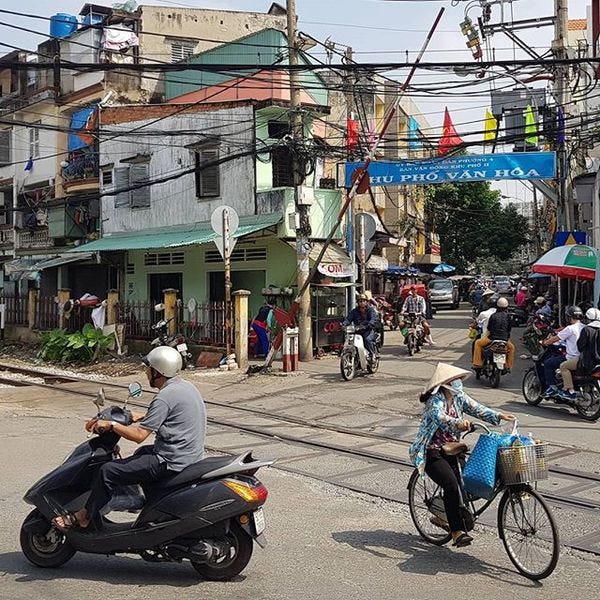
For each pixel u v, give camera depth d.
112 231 26.25
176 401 5.29
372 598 4.98
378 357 16.61
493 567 5.66
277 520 6.82
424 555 5.92
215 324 19.27
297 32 18.09
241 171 21.45
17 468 8.67
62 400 14.47
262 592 5.09
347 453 9.52
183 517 5.16
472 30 18.80
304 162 18.45
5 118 32.59
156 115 24.23
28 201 30.98
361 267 20.50
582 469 8.64
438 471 5.77
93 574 5.45
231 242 16.97
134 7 30.31
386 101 33.56
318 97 24.05
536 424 11.23
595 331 11.55
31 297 27.03
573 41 28.83
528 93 19.73
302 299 18.70
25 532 5.55
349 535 6.41
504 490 5.64
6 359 23.88
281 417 12.03
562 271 16.06
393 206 37.25
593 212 19.50
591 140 20.53
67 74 29.42
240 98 23.20
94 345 21.03
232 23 32.12
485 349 14.70
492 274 89.44
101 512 5.30
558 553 5.21
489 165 18.02
